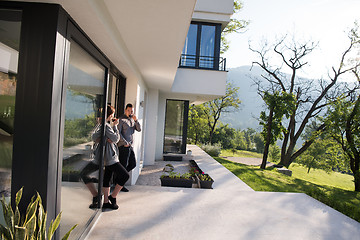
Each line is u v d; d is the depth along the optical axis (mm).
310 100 21125
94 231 2988
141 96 6688
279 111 16688
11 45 1770
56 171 1902
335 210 4355
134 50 4098
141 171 8531
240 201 4547
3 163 1760
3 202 1474
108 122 3773
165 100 11469
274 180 12570
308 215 4070
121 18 2654
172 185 6152
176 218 3562
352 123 16984
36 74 1757
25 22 1771
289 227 3555
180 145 11898
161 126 11461
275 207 4363
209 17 10094
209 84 9883
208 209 4027
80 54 2459
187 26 2820
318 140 20766
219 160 16344
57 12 1788
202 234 3129
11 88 1767
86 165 2803
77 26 2277
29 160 1761
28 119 1755
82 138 2609
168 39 3375
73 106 2289
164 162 10719
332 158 21188
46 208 1766
